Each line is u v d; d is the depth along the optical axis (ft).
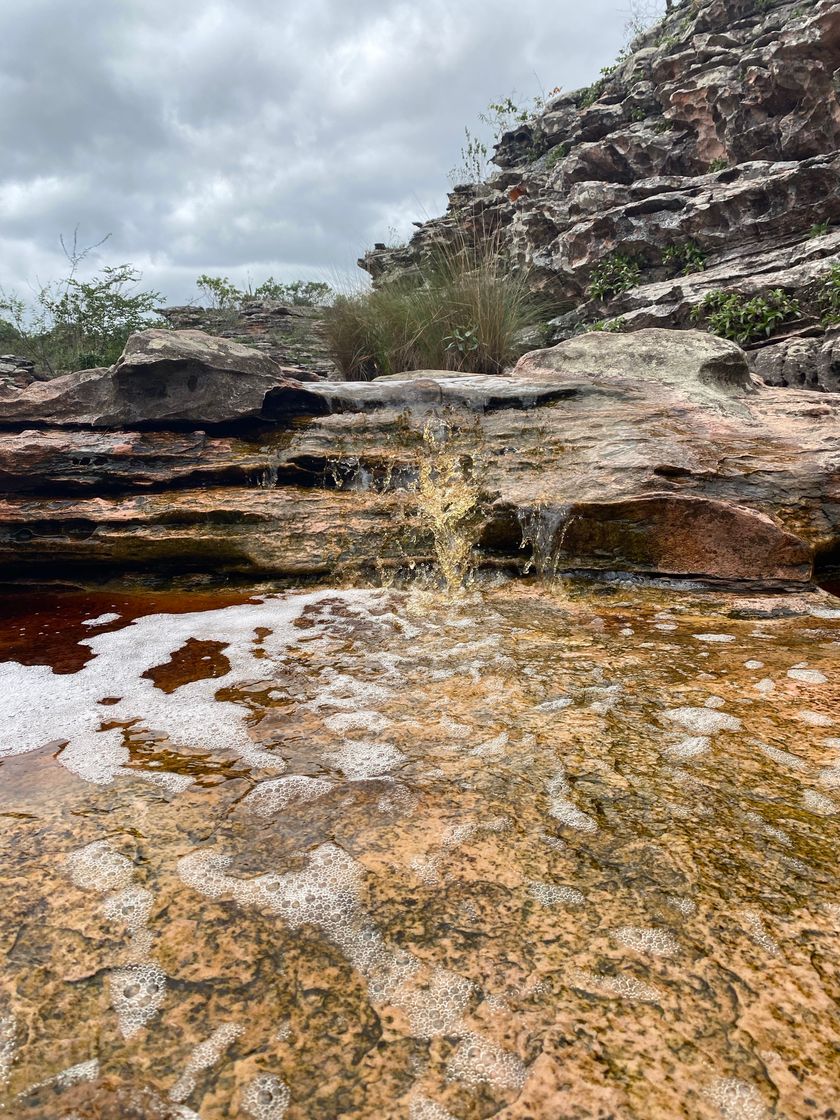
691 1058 2.65
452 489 10.98
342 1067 2.67
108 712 6.09
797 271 23.86
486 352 22.91
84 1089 2.60
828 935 3.22
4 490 12.09
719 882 3.59
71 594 11.05
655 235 29.35
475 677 6.62
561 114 40.93
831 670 6.47
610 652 7.20
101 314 38.96
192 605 9.89
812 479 10.34
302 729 5.62
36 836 4.16
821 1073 2.57
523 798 4.44
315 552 10.85
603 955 3.14
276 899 3.58
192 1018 2.90
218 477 12.10
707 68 31.42
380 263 42.65
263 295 46.50
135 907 3.54
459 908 3.47
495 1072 2.63
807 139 27.84
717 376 13.93
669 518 9.86
